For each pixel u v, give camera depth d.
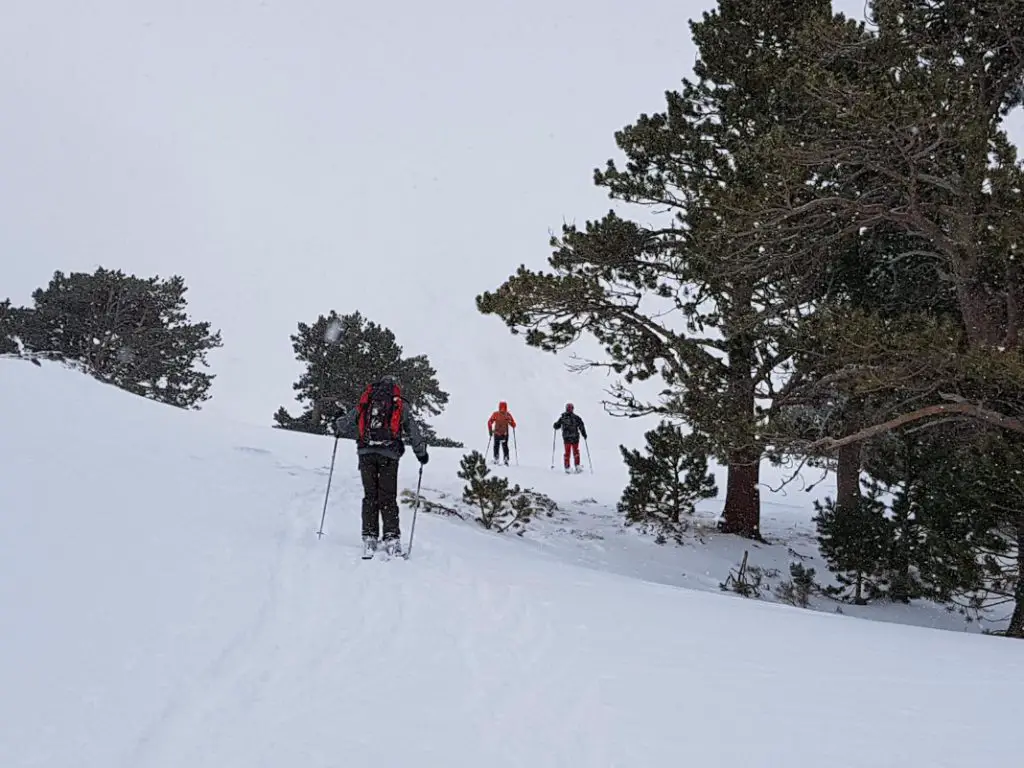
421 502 13.13
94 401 16.17
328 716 3.74
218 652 4.57
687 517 17.12
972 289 11.22
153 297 37.62
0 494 7.52
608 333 16.03
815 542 16.86
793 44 14.78
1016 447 10.23
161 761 3.20
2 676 3.83
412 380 35.94
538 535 14.19
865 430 11.41
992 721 3.82
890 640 6.09
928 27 12.22
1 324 34.72
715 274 12.82
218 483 11.08
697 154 15.32
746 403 13.91
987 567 10.64
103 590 5.39
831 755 3.35
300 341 37.81
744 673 4.63
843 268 13.87
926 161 10.80
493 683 4.29
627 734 3.58
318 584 6.41
